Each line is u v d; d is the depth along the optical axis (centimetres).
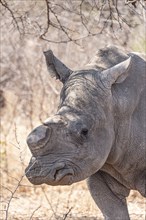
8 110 4012
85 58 3597
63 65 1912
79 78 1836
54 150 1712
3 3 2558
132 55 1981
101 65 1917
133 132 1920
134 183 1972
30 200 2756
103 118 1803
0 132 3378
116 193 2012
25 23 2683
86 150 1755
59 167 1706
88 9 2714
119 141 1900
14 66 3984
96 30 3177
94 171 1794
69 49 3631
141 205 2714
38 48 3784
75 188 2917
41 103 3447
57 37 3453
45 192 2853
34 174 1703
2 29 3494
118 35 2983
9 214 2494
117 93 1880
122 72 1836
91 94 1803
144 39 3055
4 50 3916
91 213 2572
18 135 3366
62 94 1822
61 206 2661
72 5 2594
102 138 1802
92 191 2000
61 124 1722
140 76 1953
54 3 2419
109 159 1917
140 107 1939
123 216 2014
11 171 3019
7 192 2831
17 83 4062
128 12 2814
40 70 3534
